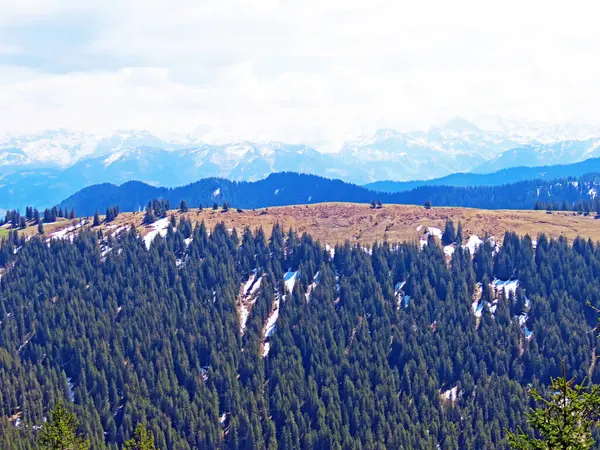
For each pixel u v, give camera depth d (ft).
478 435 615.57
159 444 615.98
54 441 325.62
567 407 163.73
